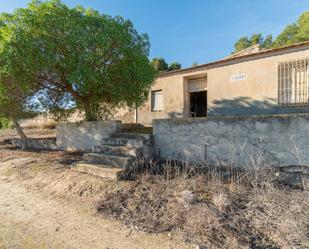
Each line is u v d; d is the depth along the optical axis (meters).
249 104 8.53
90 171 5.44
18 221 3.65
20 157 7.99
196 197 3.89
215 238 2.95
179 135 5.82
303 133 4.12
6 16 6.67
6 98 8.05
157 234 3.14
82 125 8.40
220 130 5.13
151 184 4.57
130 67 7.55
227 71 9.16
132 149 5.78
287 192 3.79
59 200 4.45
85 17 6.96
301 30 24.95
